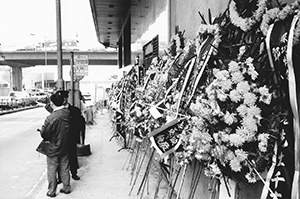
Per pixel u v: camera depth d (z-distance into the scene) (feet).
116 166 23.91
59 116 17.04
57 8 27.73
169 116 11.24
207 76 9.37
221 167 7.96
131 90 25.27
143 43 29.84
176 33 17.74
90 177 20.92
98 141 36.55
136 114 15.85
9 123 62.08
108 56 148.46
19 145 35.32
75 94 31.30
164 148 10.66
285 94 6.96
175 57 13.80
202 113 8.00
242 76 7.34
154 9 24.39
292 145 6.96
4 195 17.93
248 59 7.36
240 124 7.34
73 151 20.10
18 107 119.75
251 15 8.13
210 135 7.98
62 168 17.62
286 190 7.08
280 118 6.95
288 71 6.46
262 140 6.93
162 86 13.82
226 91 7.48
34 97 139.74
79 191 18.01
